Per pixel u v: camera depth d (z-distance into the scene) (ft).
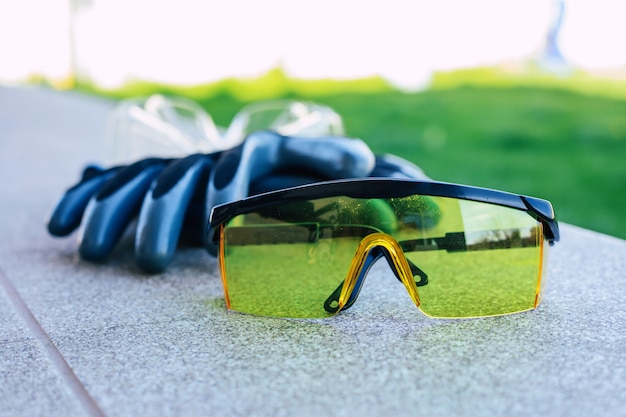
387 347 1.25
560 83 6.76
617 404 1.09
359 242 1.36
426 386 1.14
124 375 1.18
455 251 1.36
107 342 1.28
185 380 1.16
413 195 1.35
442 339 1.27
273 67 7.86
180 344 1.27
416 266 1.37
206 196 1.51
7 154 2.91
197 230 1.66
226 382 1.16
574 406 1.09
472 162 4.34
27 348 1.26
